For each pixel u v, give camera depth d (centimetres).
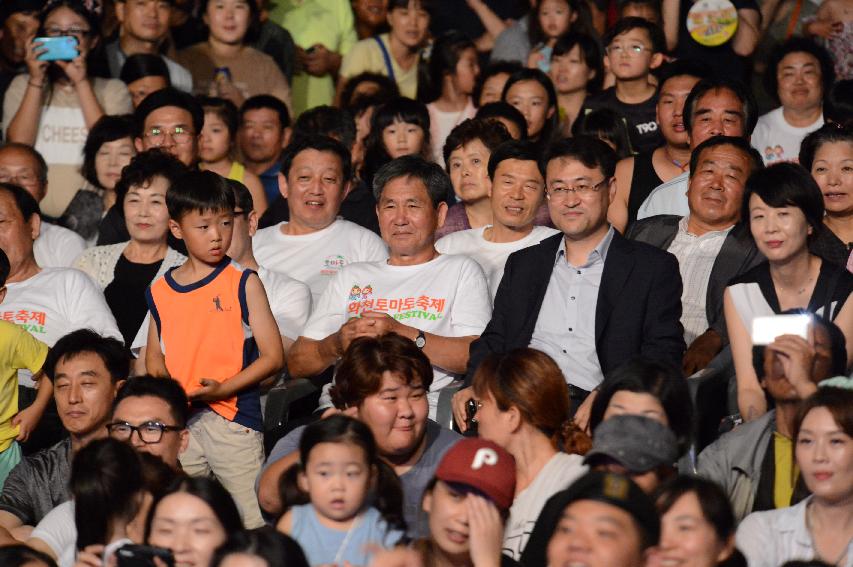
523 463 1266
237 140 2358
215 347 1541
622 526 930
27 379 1712
